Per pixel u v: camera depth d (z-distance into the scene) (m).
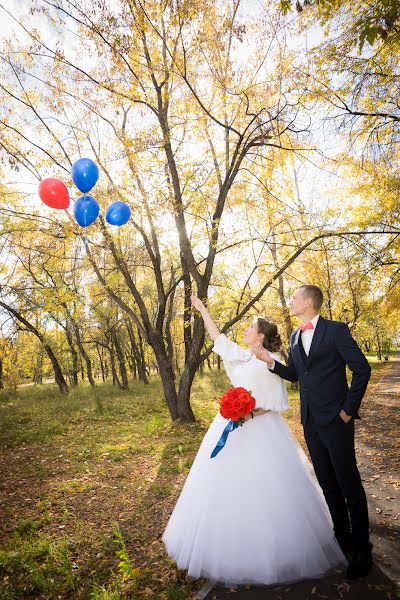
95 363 41.88
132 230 12.02
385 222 12.14
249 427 3.20
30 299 16.33
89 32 8.42
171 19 8.18
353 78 7.60
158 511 4.52
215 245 9.41
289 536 2.87
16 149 9.52
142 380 27.27
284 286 19.31
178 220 9.88
